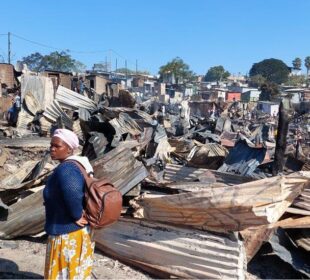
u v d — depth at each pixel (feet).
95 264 15.46
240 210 13.98
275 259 16.47
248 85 348.59
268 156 28.14
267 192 13.75
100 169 16.53
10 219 16.94
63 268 10.24
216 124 56.70
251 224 13.92
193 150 28.02
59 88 50.34
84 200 10.25
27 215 16.76
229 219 14.26
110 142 19.42
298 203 15.79
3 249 16.14
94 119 28.32
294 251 16.12
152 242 15.37
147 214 16.08
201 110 159.02
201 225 14.90
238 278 13.71
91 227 10.44
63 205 10.18
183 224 15.25
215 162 25.43
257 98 258.98
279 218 15.42
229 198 14.12
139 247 15.53
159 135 27.07
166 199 15.52
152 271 15.20
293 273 15.75
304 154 37.06
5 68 93.45
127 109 45.88
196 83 328.49
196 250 14.52
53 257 10.28
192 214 14.94
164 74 318.86
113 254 16.11
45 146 32.35
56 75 106.11
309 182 15.48
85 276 10.47
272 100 250.98
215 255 14.20
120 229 16.14
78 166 10.27
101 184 10.32
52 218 10.32
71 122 35.88
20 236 17.10
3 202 18.24
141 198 16.43
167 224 15.47
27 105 50.42
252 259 16.49
